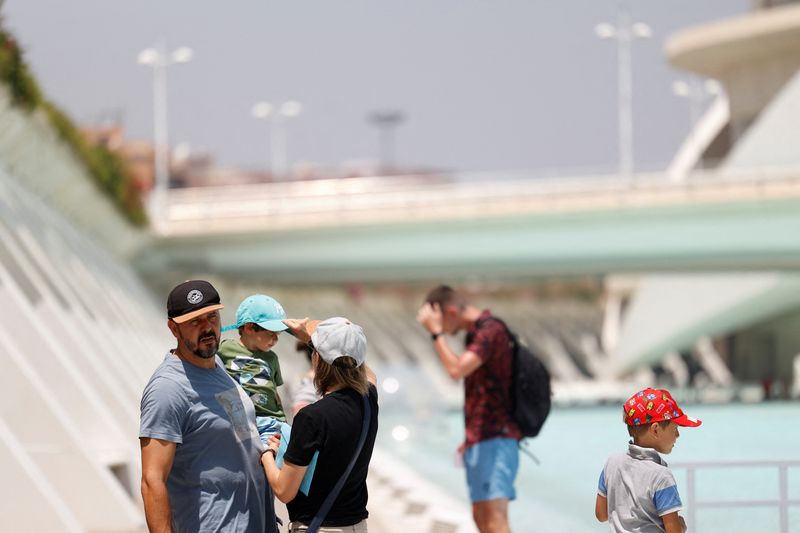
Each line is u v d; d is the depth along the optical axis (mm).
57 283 61156
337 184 165375
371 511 42438
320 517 16969
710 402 190250
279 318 18672
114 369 58688
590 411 172625
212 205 162125
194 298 16594
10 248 50719
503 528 26031
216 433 16703
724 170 146500
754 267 179000
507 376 26266
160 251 162500
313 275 185500
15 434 31609
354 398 17281
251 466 17172
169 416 16391
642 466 18719
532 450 90812
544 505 50625
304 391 23578
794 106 165875
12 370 32031
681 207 147500
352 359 17312
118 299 100062
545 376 26406
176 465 16672
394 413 99500
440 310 26859
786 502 28344
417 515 41281
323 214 157875
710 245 161000
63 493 31516
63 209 101500
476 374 26406
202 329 16688
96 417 38656
